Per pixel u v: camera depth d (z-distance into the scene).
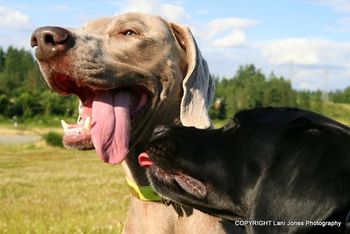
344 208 0.71
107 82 0.98
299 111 0.83
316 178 0.73
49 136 8.40
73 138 0.99
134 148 1.03
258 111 0.85
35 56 0.97
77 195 3.02
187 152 0.88
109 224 1.81
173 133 0.90
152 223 1.01
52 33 0.95
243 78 20.03
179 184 0.89
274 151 0.79
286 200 0.74
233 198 0.85
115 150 0.97
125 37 1.01
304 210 0.73
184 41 1.05
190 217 0.99
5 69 23.19
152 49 1.01
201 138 0.88
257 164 0.82
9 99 15.70
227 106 14.77
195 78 1.02
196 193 0.88
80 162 6.13
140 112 1.02
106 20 1.04
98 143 0.96
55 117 14.77
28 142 9.30
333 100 19.39
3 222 1.99
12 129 12.82
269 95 15.73
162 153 0.90
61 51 0.95
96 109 0.99
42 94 15.70
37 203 2.69
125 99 1.01
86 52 0.96
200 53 1.05
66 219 2.01
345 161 0.73
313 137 0.77
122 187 3.41
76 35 0.97
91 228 1.74
